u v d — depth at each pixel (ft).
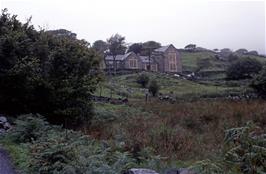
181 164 33.32
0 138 43.83
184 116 61.16
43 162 28.50
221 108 69.21
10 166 32.53
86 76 57.11
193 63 439.63
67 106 56.18
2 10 65.92
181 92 191.21
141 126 48.91
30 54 60.49
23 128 43.50
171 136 41.88
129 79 246.68
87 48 60.85
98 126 52.44
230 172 29.45
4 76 56.54
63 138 33.40
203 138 45.24
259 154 30.17
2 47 57.72
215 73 352.28
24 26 67.00
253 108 66.54
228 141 34.42
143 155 34.53
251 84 120.78
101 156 29.50
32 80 55.52
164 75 281.74
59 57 56.54
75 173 26.63
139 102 101.30
